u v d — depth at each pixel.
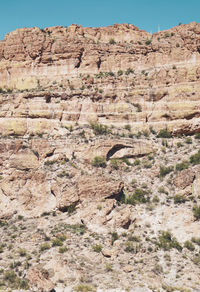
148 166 66.19
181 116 72.94
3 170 65.81
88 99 75.06
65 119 73.75
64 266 45.94
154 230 55.66
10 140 68.31
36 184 62.88
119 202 59.16
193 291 43.91
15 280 43.44
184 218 56.00
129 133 72.31
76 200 59.12
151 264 48.62
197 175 60.94
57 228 55.06
